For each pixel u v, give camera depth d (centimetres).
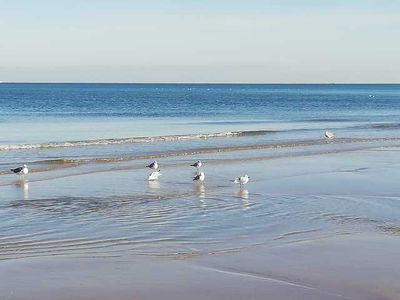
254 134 6438
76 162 4131
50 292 1603
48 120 8206
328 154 4866
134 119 8694
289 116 9969
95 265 1848
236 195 3030
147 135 6234
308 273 1786
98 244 2098
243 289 1644
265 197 2980
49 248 2039
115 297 1573
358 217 2547
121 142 5347
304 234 2250
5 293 1588
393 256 1967
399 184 3384
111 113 10156
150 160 4325
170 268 1823
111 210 2653
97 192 3081
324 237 2206
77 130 6700
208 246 2080
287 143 5600
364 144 5669
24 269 1797
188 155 4653
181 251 2017
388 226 2389
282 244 2106
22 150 4734
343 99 19138
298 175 3712
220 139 5900
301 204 2808
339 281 1717
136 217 2519
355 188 3241
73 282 1686
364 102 16800
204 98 18562
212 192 3111
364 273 1788
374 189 3212
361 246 2083
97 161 4209
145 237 2197
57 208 2681
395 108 13325
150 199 2912
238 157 4581
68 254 1969
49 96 18400
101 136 6062
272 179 3550
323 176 3678
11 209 2650
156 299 1563
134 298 1568
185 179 3531
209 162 4278
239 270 1811
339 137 6294
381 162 4391
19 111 10438
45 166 3947
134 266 1842
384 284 1697
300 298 1581
